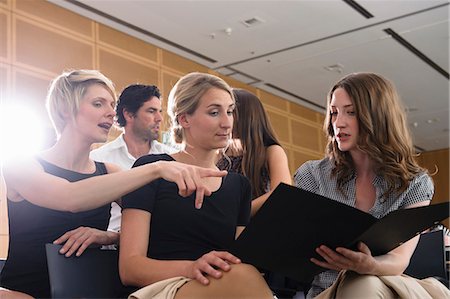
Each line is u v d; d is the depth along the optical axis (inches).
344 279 74.6
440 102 446.3
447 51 349.1
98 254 75.7
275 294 89.0
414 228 71.9
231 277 63.1
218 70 361.4
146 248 72.0
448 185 560.4
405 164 87.8
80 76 85.7
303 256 71.1
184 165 68.3
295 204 62.6
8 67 247.8
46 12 268.5
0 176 234.7
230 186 80.2
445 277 105.9
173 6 282.0
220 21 299.3
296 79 382.9
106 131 86.0
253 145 106.8
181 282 64.0
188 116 79.4
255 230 64.6
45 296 78.0
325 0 281.9
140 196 73.8
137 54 310.8
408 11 296.8
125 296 75.2
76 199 71.2
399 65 368.5
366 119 87.5
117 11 283.6
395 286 72.6
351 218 65.7
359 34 319.9
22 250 79.0
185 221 74.7
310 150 437.7
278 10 290.4
